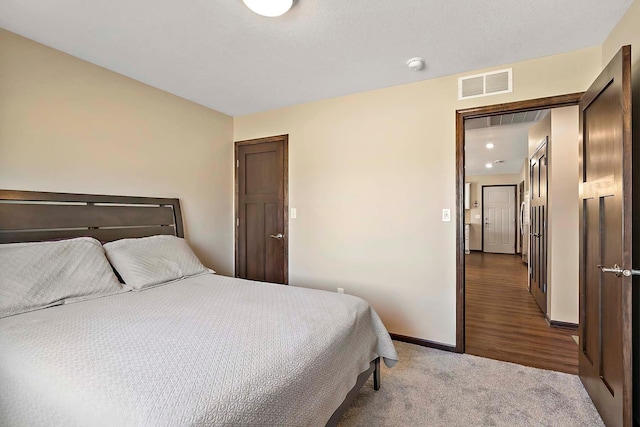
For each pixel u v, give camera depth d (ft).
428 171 9.25
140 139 9.37
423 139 9.31
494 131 15.48
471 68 8.49
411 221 9.50
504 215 29.63
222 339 4.49
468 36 6.88
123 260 7.59
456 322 8.87
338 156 10.61
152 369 3.61
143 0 5.67
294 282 11.48
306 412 4.08
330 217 10.78
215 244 12.00
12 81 6.80
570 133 10.61
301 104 11.27
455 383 7.16
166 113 10.13
